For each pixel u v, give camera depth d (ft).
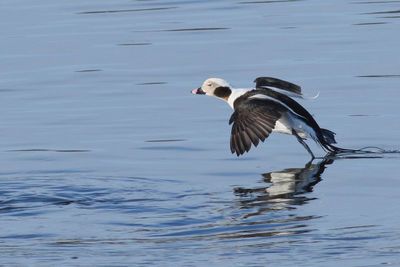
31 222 38.04
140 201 40.57
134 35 77.00
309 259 33.06
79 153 49.24
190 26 79.87
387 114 54.54
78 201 40.88
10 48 73.72
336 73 64.03
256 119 42.60
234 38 75.15
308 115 47.11
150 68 67.15
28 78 65.51
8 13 86.22
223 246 34.60
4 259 33.83
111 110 57.52
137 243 35.19
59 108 58.23
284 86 48.47
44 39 76.02
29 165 47.29
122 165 46.88
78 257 33.86
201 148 49.57
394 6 85.81
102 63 68.80
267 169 45.60
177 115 56.13
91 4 90.17
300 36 75.20
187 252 34.06
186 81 63.57
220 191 41.88
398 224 36.42
